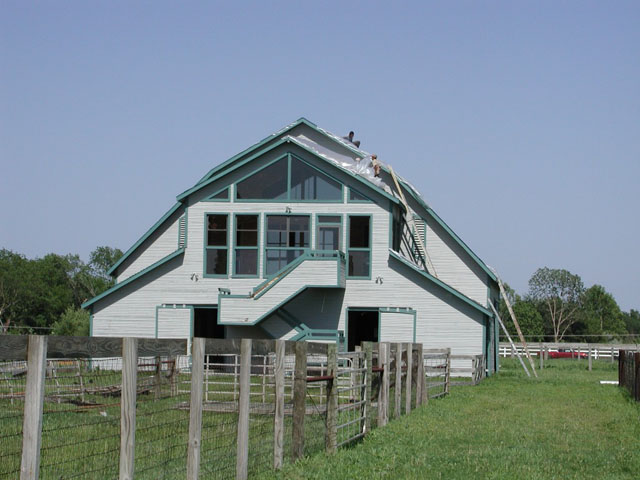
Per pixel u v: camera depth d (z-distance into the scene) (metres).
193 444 8.95
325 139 34.84
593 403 20.50
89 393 11.03
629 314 169.75
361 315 32.53
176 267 32.00
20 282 100.69
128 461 7.82
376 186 31.44
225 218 32.00
